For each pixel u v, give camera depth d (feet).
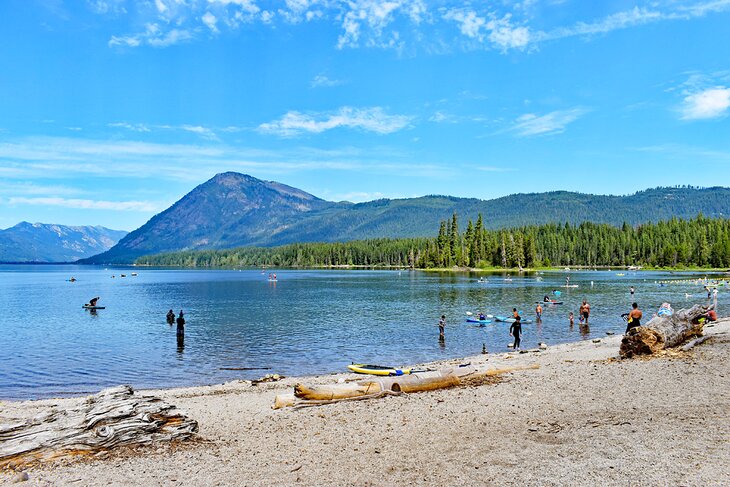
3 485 40.29
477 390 68.90
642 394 61.77
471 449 45.19
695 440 43.96
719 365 75.20
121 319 226.58
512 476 38.58
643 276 579.48
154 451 47.65
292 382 93.86
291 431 53.57
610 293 331.16
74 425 47.39
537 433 48.75
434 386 71.61
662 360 81.71
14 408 79.15
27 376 114.11
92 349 148.46
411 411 59.16
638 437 45.62
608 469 38.73
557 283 451.53
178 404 73.00
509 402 61.26
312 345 150.20
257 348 146.61
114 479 41.29
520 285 427.33
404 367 104.01
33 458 44.91
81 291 440.86
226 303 301.43
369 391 67.87
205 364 125.29
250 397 77.41
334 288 427.33
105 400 52.49
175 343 157.69
